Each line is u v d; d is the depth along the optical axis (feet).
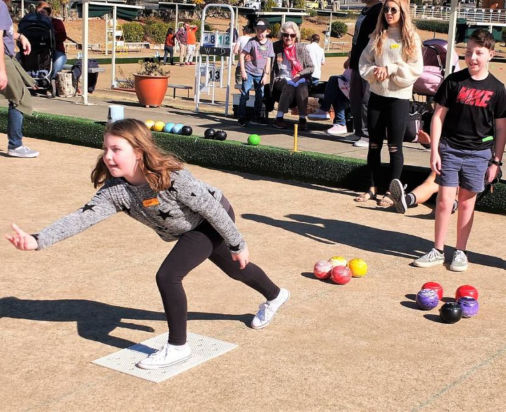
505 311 18.01
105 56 117.80
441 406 13.24
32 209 25.71
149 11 172.04
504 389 13.99
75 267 20.06
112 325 16.40
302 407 13.03
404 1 26.22
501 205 27.04
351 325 16.76
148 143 13.06
